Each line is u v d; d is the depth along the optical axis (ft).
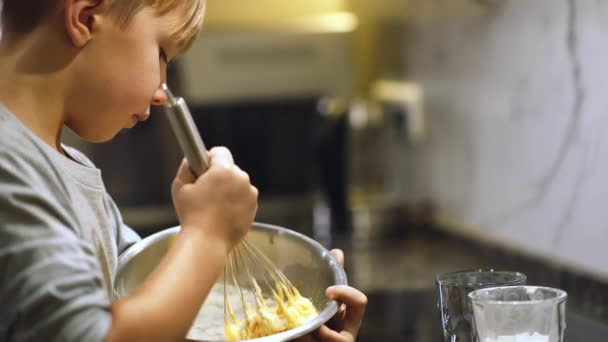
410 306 5.39
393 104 8.07
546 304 2.75
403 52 7.88
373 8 8.40
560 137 5.50
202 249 2.60
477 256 6.59
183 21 2.88
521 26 5.85
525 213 5.98
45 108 2.71
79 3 2.64
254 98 8.01
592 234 5.24
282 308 2.96
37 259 2.37
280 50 7.97
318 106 8.43
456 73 6.88
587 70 5.17
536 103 5.74
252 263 3.29
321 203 8.75
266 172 8.75
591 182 5.21
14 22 2.72
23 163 2.52
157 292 2.47
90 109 2.76
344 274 3.06
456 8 6.77
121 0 2.70
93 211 2.89
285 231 3.28
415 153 7.79
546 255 5.75
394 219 7.82
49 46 2.68
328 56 8.07
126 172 8.24
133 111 2.78
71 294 2.35
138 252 3.06
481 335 2.82
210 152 2.87
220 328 3.12
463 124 6.83
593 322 4.50
